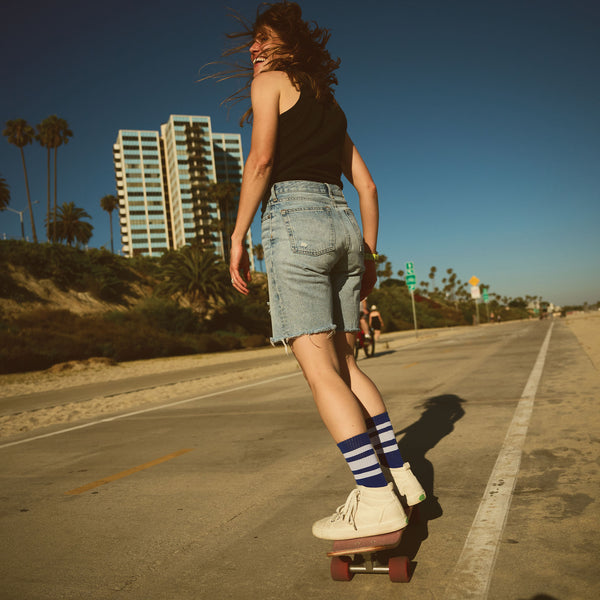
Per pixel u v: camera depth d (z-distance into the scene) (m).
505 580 1.54
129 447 4.39
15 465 4.03
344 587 1.61
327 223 1.72
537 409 4.25
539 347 10.50
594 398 4.45
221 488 2.89
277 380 9.14
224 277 42.41
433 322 69.38
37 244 42.66
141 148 168.88
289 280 1.69
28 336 25.73
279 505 2.50
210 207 150.75
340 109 1.96
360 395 1.93
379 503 1.58
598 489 2.26
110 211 123.69
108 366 22.36
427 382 6.79
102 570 1.92
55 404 8.45
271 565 1.84
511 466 2.74
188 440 4.46
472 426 3.86
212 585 1.72
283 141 1.76
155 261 53.47
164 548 2.09
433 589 1.53
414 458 3.12
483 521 2.02
